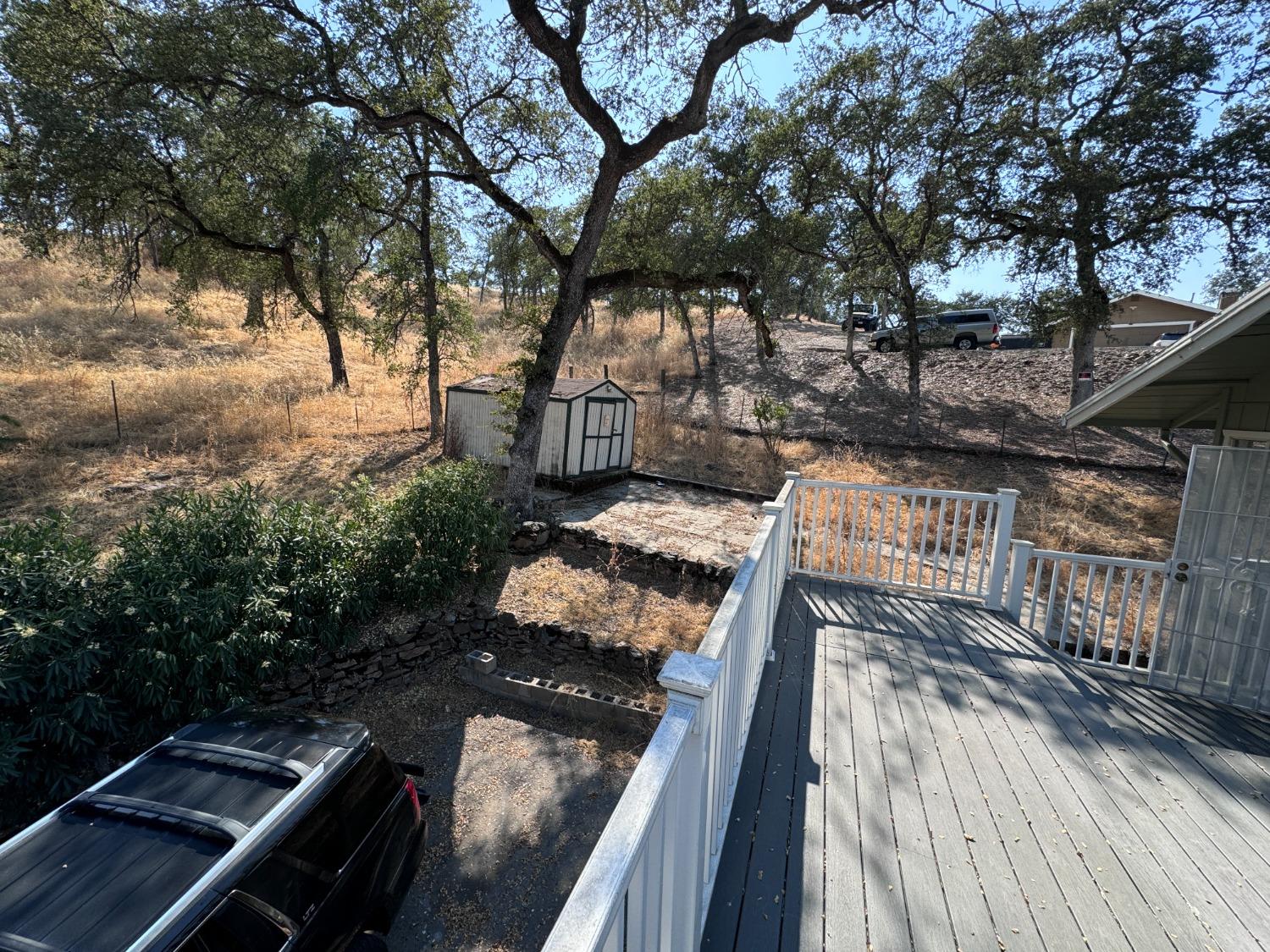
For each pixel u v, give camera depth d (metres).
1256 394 4.62
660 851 1.26
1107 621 6.57
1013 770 2.82
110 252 13.12
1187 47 12.78
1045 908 2.03
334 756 3.38
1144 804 2.60
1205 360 4.33
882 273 17.61
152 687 4.54
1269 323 3.52
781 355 23.39
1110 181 12.78
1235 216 13.14
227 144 9.76
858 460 13.54
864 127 13.66
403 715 5.77
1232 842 2.37
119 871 2.56
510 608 7.05
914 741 3.05
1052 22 14.05
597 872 0.93
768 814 2.46
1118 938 1.92
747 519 10.20
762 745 2.97
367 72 8.77
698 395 19.44
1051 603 4.34
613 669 6.35
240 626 5.10
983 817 2.49
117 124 8.41
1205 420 6.00
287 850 2.84
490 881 4.11
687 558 7.98
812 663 3.94
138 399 13.30
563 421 11.29
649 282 10.20
